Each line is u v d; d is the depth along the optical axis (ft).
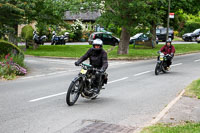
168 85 42.42
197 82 42.34
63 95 34.32
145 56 86.02
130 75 51.96
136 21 82.23
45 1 90.27
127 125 23.48
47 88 38.63
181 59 81.46
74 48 109.81
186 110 26.99
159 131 20.44
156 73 52.80
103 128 22.53
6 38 85.05
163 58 53.88
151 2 83.20
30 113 26.43
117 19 79.51
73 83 29.09
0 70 48.14
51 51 96.99
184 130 20.56
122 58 80.89
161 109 28.76
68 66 64.49
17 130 21.85
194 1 113.80
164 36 168.86
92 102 31.32
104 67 30.50
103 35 129.49
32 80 45.65
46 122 23.89
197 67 64.28
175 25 129.29
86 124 23.58
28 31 104.94
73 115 26.07
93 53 31.50
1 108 27.99
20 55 58.29
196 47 120.06
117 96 34.60
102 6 84.79
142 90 38.52
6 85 40.78
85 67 30.76
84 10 86.28
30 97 32.96
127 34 88.89
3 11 64.03
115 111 27.78
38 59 77.82
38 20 101.35
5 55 56.80
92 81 31.32
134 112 27.53
